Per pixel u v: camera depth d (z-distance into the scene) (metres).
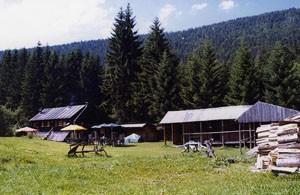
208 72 87.19
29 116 110.75
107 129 85.69
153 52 95.12
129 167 31.48
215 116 65.75
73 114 89.12
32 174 26.56
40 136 90.81
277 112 59.19
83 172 27.78
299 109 85.25
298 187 17.52
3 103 124.94
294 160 22.86
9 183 22.64
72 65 122.12
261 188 17.84
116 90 95.06
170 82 88.62
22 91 113.44
